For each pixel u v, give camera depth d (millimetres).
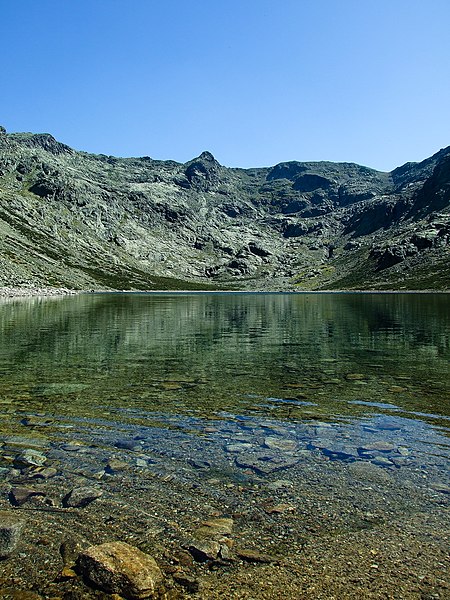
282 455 11477
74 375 21141
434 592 6500
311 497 9281
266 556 7332
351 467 10750
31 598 6293
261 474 10359
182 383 19625
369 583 6695
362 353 28234
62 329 41594
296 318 57438
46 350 28922
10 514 8344
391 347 30797
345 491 9539
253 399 16953
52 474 10188
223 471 10500
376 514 8617
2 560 7129
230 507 8852
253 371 22375
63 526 8094
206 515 8547
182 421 14227
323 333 39625
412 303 98375
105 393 17719
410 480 10070
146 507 8805
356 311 71250
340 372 22203
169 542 7660
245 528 8125
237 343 33031
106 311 68375
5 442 12125
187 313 66562
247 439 12641
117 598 6328
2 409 15266
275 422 14180
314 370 22688
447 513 8664
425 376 21188
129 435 12883
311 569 7016
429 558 7289
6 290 129125
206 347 30812
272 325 47594
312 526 8203
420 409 15617
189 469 10602
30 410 15195
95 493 9305
